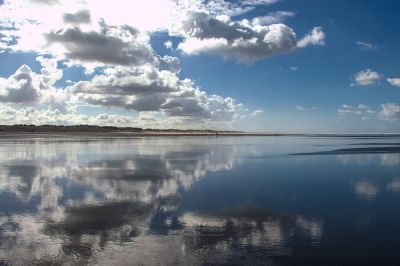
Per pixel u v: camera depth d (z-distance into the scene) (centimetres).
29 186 2159
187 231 1274
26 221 1400
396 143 8650
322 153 4834
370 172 2827
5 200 1773
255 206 1659
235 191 2022
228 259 1017
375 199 1822
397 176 2619
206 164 3391
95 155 4400
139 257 1030
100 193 1952
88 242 1154
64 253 1061
